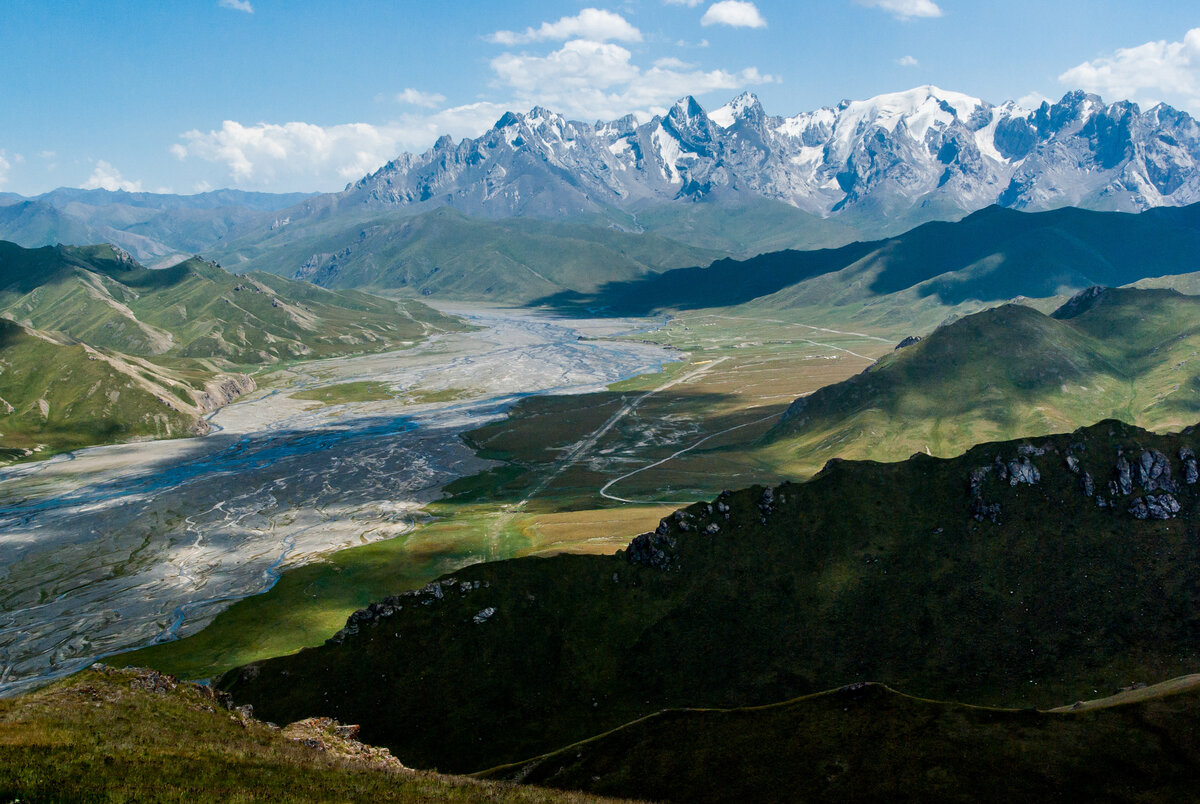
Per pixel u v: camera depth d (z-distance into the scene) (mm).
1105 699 86562
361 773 59375
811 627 123938
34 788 45188
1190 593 121500
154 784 49031
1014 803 69688
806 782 76375
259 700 116312
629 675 119000
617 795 79125
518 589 130750
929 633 121250
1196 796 66875
